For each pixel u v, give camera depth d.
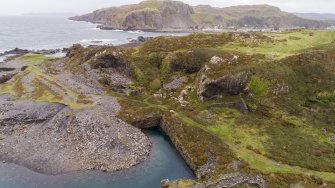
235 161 51.88
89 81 92.00
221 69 79.25
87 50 110.88
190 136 62.06
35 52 154.50
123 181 51.16
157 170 54.53
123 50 103.44
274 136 60.19
